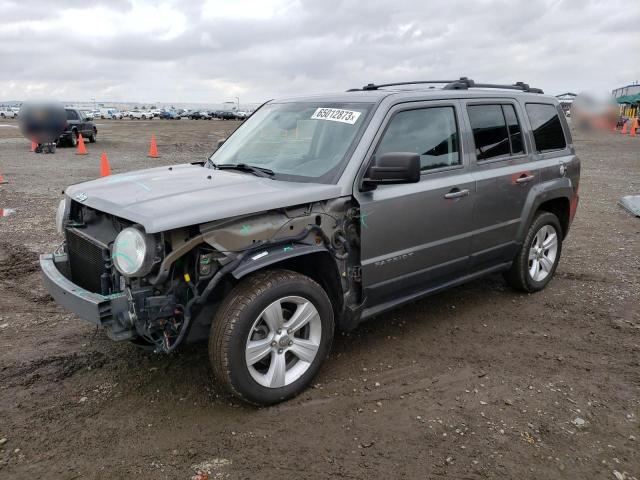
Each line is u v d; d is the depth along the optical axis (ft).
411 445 9.82
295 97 15.48
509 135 16.08
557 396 11.51
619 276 19.56
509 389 11.80
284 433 10.16
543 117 17.71
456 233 14.19
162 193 10.94
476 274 15.66
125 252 9.58
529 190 16.47
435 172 13.61
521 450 9.68
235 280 10.57
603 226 27.91
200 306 10.19
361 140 12.26
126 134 113.50
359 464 9.29
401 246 12.83
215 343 10.23
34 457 9.43
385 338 14.33
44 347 13.58
